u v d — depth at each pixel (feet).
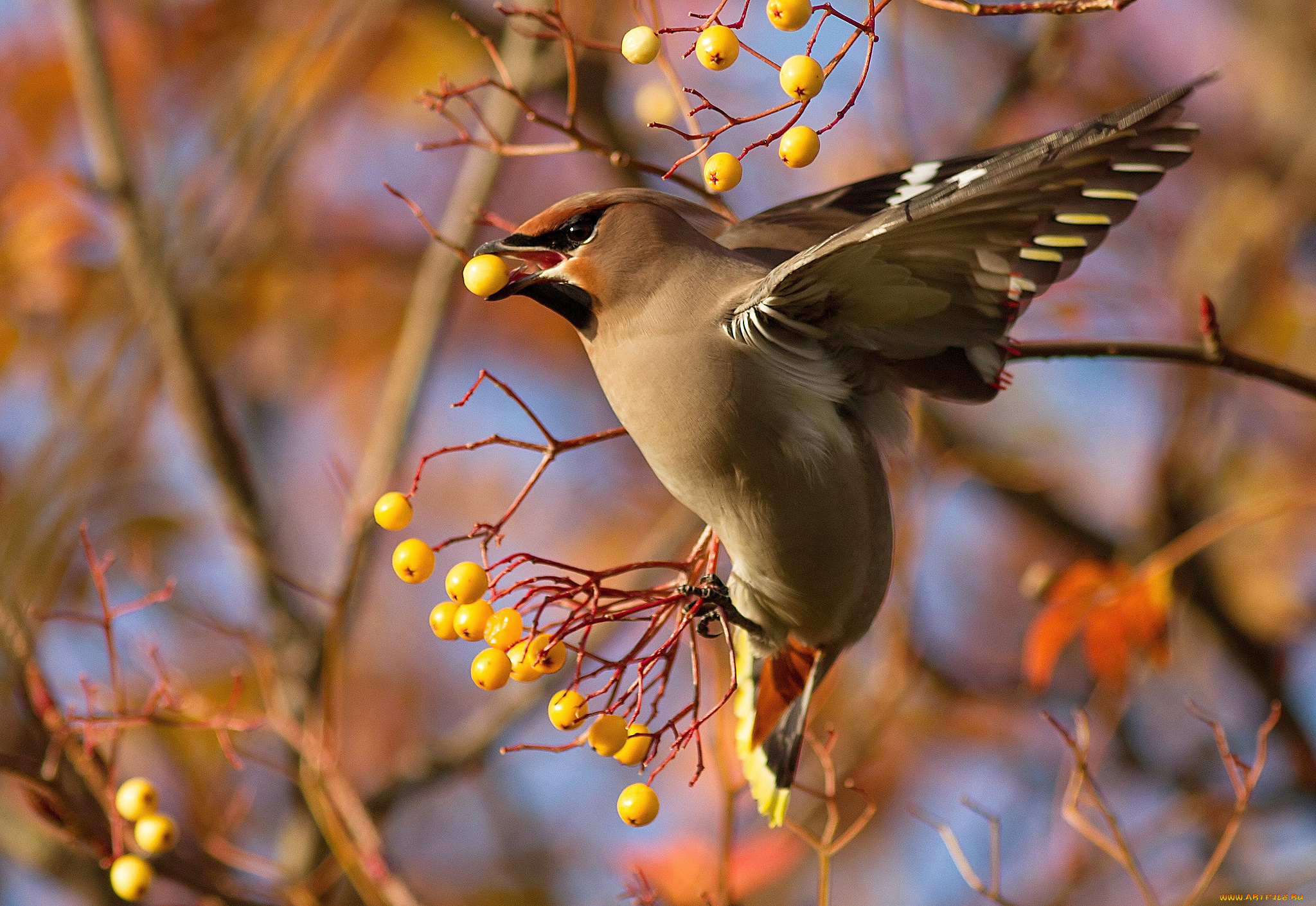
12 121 44.09
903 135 33.71
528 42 37.17
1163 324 41.16
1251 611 41.65
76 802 26.21
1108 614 29.99
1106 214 22.75
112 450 35.53
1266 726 25.86
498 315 50.62
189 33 45.32
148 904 33.60
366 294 46.93
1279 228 41.57
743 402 24.22
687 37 40.78
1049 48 37.29
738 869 34.50
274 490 45.24
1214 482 41.83
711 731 34.12
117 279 40.81
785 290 23.12
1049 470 43.93
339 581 32.48
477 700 48.44
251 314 44.09
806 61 19.31
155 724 26.50
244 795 33.76
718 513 25.18
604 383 25.27
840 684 41.34
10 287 40.52
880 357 25.03
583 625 22.06
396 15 42.55
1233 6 47.11
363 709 47.70
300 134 39.55
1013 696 43.04
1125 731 40.96
